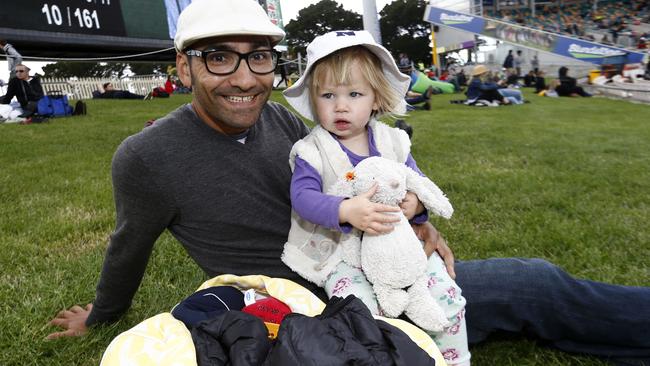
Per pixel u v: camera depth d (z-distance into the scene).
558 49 29.59
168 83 23.38
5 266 3.09
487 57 32.94
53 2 14.74
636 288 1.89
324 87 1.78
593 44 28.30
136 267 1.96
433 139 8.38
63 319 2.42
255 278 1.61
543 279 1.87
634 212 4.21
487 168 6.02
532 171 5.77
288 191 1.84
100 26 16.03
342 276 1.68
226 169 1.72
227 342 1.23
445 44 35.41
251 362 1.16
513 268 1.90
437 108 15.51
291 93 1.94
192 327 1.40
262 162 1.78
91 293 2.71
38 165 6.02
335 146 1.75
